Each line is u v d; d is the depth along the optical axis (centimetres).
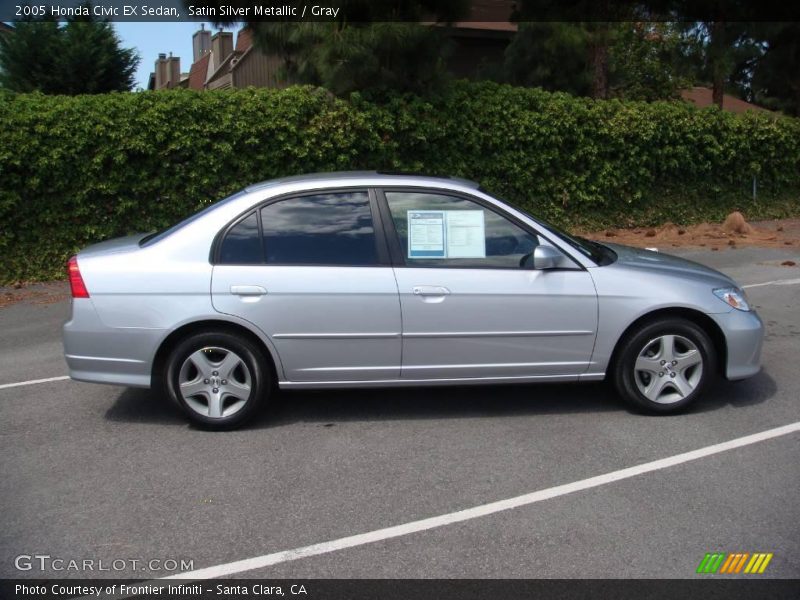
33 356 736
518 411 556
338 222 523
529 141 1326
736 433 507
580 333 525
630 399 537
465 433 515
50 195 1066
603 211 1441
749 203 1600
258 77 2098
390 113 1199
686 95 2486
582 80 1556
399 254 519
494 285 516
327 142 1166
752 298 922
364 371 520
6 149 1016
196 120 1105
